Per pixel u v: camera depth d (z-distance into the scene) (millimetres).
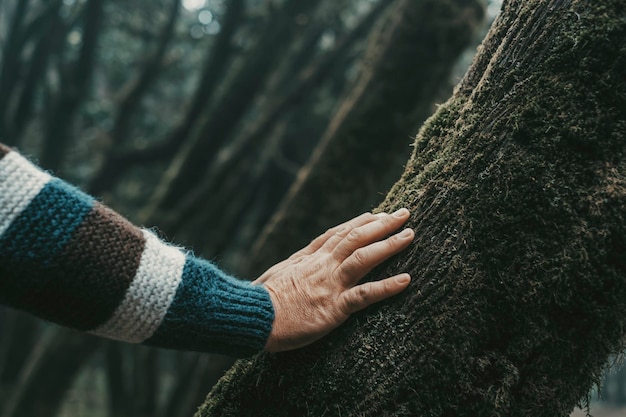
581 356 978
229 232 7500
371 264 1047
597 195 949
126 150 6309
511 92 1014
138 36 8000
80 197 871
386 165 3148
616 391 15133
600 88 954
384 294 1017
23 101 6766
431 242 1034
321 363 1047
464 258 997
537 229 970
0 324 7660
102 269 858
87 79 6434
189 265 945
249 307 1004
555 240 959
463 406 970
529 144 984
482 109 1048
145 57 7582
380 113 3049
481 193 1004
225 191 7043
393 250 1045
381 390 992
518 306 967
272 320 1027
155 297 900
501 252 978
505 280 972
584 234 946
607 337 971
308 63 7059
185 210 5469
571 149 965
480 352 980
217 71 5875
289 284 1079
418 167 1159
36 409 4617
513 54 1030
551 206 960
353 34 5961
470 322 977
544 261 958
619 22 939
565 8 984
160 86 9641
